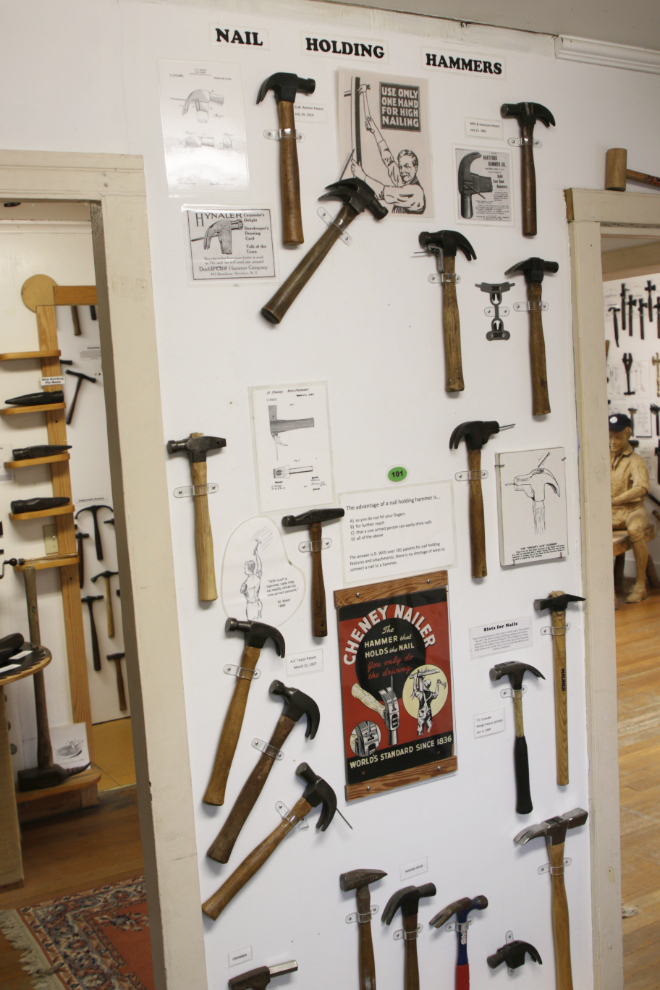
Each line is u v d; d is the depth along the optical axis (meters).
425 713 2.04
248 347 1.78
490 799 2.15
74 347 4.46
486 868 2.15
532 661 2.20
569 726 2.27
